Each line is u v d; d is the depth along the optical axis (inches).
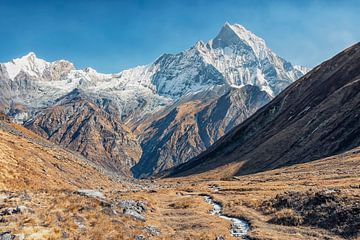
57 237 1192.8
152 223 1844.2
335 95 7406.5
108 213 1647.4
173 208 2608.3
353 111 6397.6
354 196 1841.8
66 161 4448.8
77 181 3720.5
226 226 1915.6
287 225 1835.6
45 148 4857.3
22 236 1129.4
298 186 3142.2
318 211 1820.9
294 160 6446.9
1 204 1488.7
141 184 6860.2
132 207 2082.9
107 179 4995.1
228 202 2719.0
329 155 5836.6
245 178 5625.0
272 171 5866.1
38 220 1317.7
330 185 2765.7
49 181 3031.5
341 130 6176.2
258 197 2738.7
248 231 1782.7
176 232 1755.7
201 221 2025.1
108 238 1314.0
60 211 1472.7
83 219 1454.2
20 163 2994.6
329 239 1535.4
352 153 4940.9
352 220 1608.0
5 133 4338.1
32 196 1712.6
